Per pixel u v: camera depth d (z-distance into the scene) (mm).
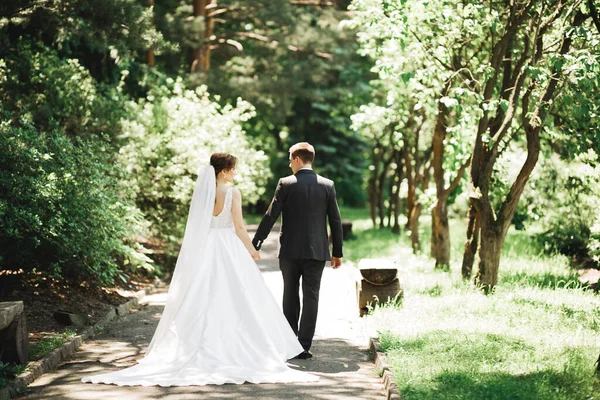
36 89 14742
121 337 9312
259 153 18203
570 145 12773
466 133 13492
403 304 10188
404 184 31828
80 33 13336
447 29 11914
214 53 32031
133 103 17047
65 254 10680
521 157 18672
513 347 7625
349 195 55000
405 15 11047
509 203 11250
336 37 30234
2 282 10898
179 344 7309
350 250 21125
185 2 30047
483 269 11430
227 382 6953
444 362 7129
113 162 14758
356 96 31531
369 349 8508
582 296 10758
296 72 30094
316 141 43000
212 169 7805
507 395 5992
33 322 9375
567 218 16875
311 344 8789
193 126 17547
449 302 10250
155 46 13312
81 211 10641
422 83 13727
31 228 9844
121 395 6523
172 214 16609
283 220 8250
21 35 15656
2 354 7168
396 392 6309
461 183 15734
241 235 7883
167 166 16281
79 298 11094
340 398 6516
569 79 10250
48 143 11047
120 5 12602
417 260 16875
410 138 21125
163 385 6809
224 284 7602
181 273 7590
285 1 28766
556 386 6230
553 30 11852
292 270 8203
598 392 6141
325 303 11836
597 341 7910
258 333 7445
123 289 12719
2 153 9977
